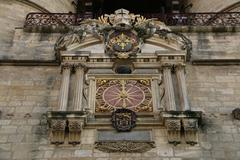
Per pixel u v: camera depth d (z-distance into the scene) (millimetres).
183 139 17891
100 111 18938
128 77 20062
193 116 18188
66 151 17531
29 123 18672
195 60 21203
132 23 21766
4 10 25562
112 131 18141
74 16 25781
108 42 21047
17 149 17719
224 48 22359
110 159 17203
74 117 18047
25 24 24375
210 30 23203
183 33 23156
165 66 20281
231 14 25312
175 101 19219
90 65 20500
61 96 19203
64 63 20297
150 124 18281
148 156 17328
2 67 20922
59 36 22891
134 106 19109
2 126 18547
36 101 19500
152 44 21297
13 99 19547
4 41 23078
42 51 22094
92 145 17656
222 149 17750
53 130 17891
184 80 19938
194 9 30016
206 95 19859
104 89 19703
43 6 27500
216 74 20766
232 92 20000
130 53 20641
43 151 17578
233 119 18922
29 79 20391
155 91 19562
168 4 30312
